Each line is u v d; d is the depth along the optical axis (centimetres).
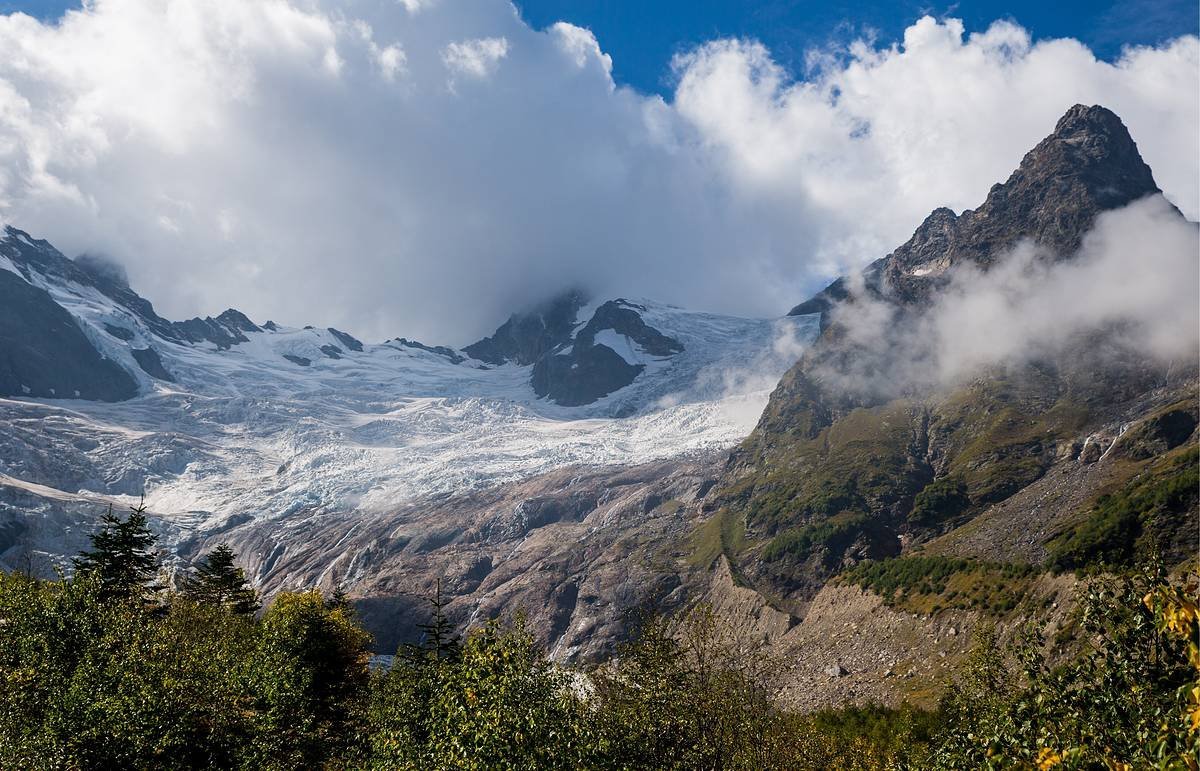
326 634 9269
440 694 3697
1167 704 1928
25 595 5962
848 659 15725
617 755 3647
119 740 4581
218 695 5528
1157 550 2055
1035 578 14438
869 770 4812
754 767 3953
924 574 17362
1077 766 1769
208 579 11094
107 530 9400
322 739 6681
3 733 4516
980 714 2755
